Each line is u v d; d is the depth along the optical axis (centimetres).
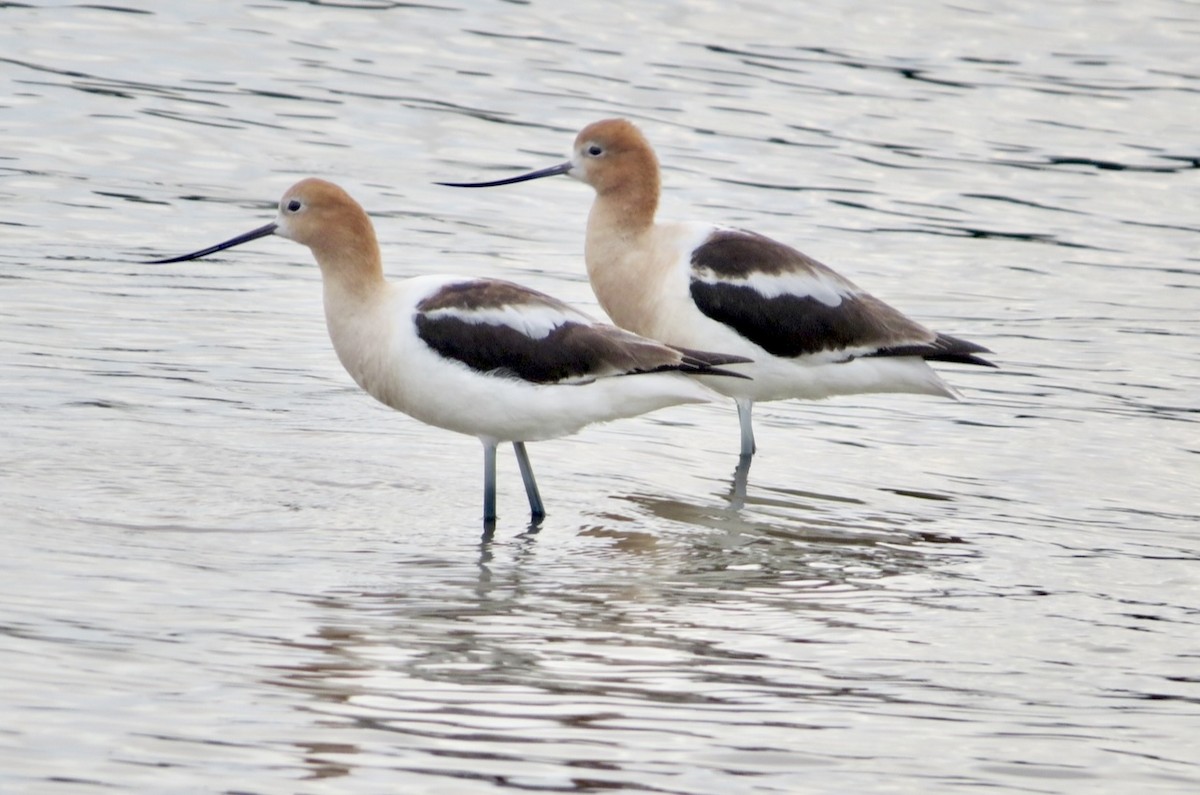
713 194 2025
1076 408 1536
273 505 1212
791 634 1041
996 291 1831
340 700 908
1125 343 1705
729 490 1326
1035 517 1283
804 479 1359
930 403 1557
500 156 2112
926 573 1160
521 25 2553
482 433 1238
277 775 822
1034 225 2027
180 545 1121
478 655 980
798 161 2152
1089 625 1074
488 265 1788
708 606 1081
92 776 807
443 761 847
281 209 1259
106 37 2388
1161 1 2755
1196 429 1488
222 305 1650
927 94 2409
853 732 906
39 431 1305
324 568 1105
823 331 1416
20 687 890
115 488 1210
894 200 2064
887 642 1034
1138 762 887
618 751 868
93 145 2050
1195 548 1226
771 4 2694
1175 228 2048
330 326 1261
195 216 1877
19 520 1133
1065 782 862
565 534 1209
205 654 953
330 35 2461
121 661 933
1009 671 998
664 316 1432
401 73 2347
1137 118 2375
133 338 1541
